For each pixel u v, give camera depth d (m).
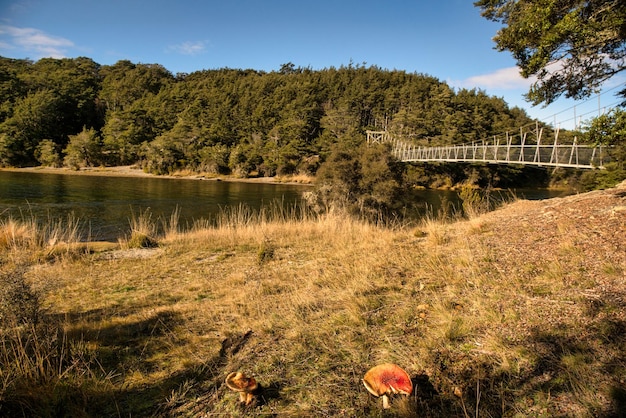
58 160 60.03
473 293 3.58
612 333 2.49
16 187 31.84
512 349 2.53
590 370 2.18
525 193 37.47
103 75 121.06
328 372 2.56
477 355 2.55
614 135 4.93
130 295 4.89
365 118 92.12
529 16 5.25
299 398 2.31
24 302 3.25
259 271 5.82
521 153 23.97
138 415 2.27
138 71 116.06
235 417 2.18
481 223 7.23
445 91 70.56
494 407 2.05
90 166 62.06
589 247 4.25
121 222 18.27
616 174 14.37
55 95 79.00
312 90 93.38
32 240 8.70
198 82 116.25
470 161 29.92
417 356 2.62
